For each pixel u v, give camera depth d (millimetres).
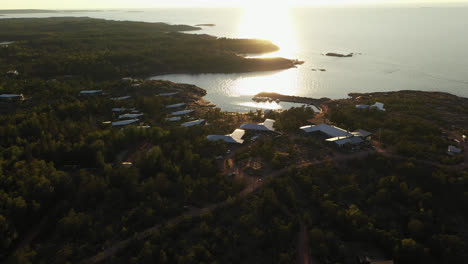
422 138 115688
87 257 66188
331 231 76062
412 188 89312
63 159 104000
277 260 66812
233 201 82062
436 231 76062
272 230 72500
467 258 68562
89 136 114125
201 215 77375
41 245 70625
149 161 97625
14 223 73750
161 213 77875
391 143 113750
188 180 89625
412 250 68625
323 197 86062
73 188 87250
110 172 91125
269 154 104625
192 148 111188
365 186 91812
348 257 69188
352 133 119375
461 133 122688
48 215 81000
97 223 74688
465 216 81375
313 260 67625
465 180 86875
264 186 88188
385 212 82312
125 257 66000
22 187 82000
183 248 68000
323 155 106688
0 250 68000
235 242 70250
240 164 102625
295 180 92750
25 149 104125
